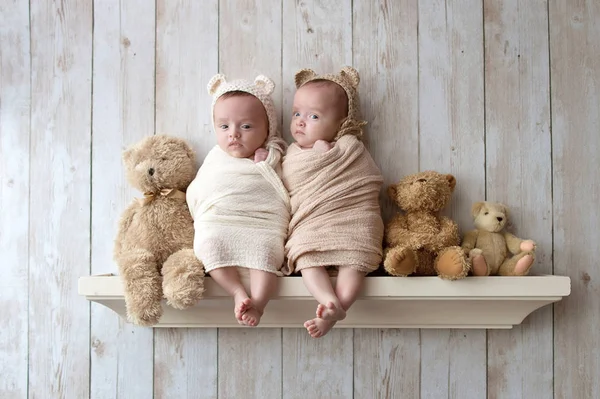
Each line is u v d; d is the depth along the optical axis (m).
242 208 1.12
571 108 1.28
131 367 1.28
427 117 1.28
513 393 1.26
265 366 1.27
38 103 1.30
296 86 1.25
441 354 1.27
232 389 1.27
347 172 1.15
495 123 1.28
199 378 1.27
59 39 1.30
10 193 1.30
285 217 1.14
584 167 1.28
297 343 1.27
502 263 1.18
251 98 1.16
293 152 1.18
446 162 1.28
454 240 1.17
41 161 1.30
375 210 1.17
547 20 1.29
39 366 1.28
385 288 1.10
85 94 1.30
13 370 1.28
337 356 1.27
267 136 1.20
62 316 1.28
